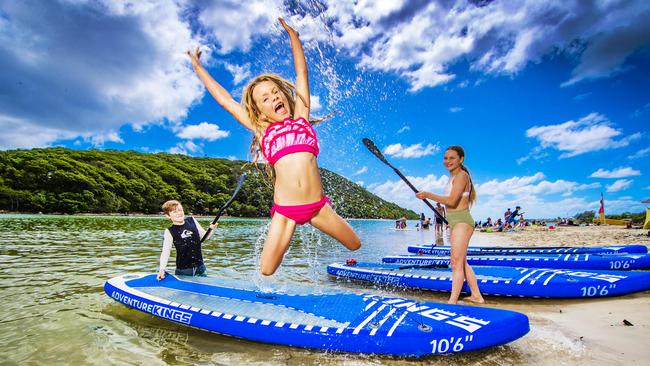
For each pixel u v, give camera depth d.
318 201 2.46
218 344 2.99
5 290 4.63
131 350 2.82
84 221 24.47
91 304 4.06
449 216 4.14
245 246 10.64
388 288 5.21
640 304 4.02
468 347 2.63
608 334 2.99
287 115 2.54
